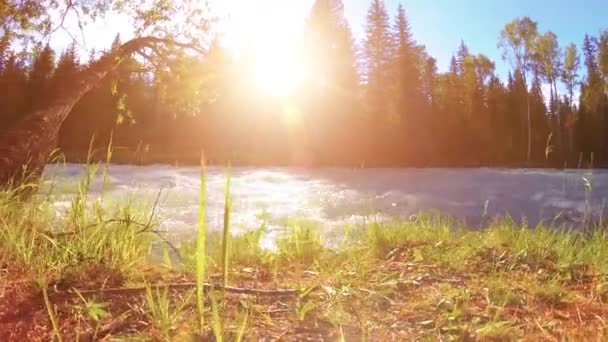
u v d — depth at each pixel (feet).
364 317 7.67
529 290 9.41
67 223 11.04
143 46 35.91
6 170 14.89
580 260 12.35
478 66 152.87
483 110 140.05
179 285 8.54
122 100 38.96
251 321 7.01
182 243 14.90
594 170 83.92
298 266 11.44
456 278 10.30
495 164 109.50
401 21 141.28
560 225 24.16
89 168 11.14
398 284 9.55
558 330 7.38
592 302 9.04
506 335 7.02
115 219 10.80
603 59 128.77
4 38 29.12
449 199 35.94
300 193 39.42
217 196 33.60
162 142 97.81
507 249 13.12
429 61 154.61
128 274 9.20
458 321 7.55
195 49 38.40
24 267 8.68
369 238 14.64
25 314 6.88
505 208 31.01
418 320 7.61
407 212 28.53
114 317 6.99
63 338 6.19
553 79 109.91
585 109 116.26
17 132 17.97
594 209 30.60
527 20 97.09
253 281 9.69
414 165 110.42
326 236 17.78
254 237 13.96
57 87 26.43
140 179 45.44
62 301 7.45
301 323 7.23
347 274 10.11
